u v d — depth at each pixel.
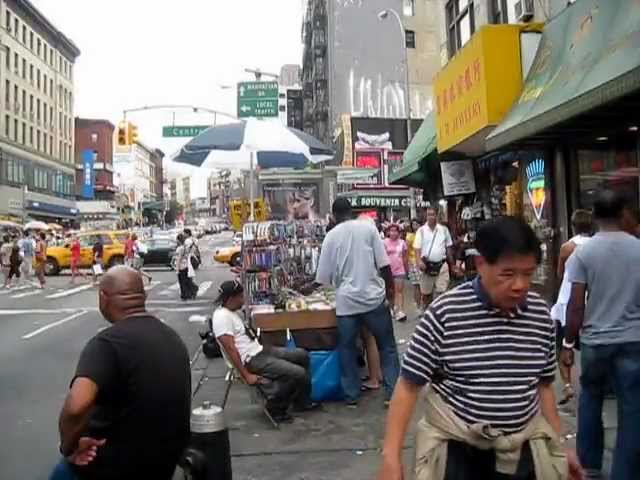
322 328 7.24
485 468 2.47
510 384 2.42
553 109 7.31
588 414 4.46
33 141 71.06
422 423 2.63
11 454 5.91
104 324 14.28
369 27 49.59
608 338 4.06
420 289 12.65
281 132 11.03
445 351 2.46
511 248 2.35
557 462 2.50
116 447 2.95
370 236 6.74
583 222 5.98
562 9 9.52
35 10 69.44
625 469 3.98
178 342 3.26
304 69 65.50
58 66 79.75
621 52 6.39
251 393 7.29
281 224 10.36
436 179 16.03
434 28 50.53
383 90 49.44
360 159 41.03
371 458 5.36
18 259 26.14
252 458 5.42
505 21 12.27
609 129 8.55
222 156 12.59
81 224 85.25
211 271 31.62
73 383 2.90
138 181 125.31
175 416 3.09
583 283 4.23
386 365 6.79
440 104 12.31
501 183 12.19
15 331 13.40
